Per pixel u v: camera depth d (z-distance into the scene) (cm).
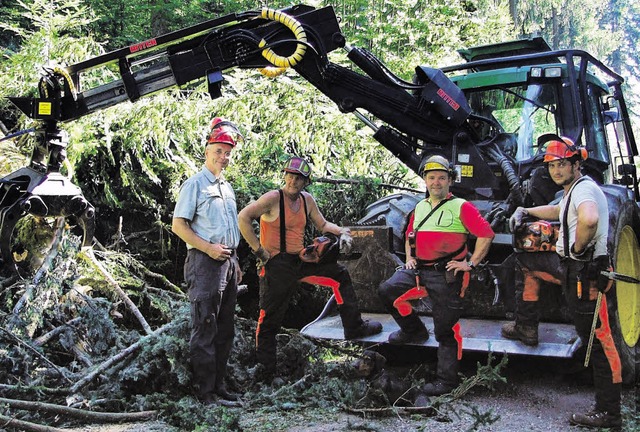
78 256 545
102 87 446
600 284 385
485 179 521
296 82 747
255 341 509
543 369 508
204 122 681
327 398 429
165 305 563
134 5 1034
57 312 496
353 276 536
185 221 419
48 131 421
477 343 452
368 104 511
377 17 1196
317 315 688
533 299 439
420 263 445
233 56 464
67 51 657
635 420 405
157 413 396
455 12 1248
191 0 1089
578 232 383
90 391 413
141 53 452
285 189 462
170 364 428
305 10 493
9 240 396
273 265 459
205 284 419
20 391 396
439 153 532
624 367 468
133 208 670
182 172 654
